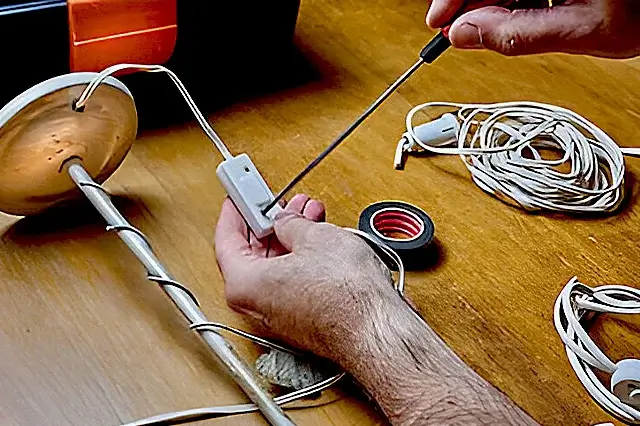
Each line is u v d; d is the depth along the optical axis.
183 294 0.63
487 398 0.54
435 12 0.70
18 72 0.73
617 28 0.66
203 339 0.62
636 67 1.01
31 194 0.69
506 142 0.87
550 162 0.83
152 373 0.61
